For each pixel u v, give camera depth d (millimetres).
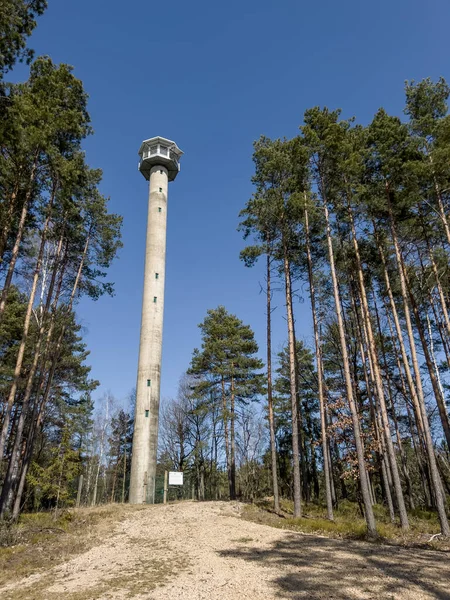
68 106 18406
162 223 36750
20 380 22094
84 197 22391
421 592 7391
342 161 17891
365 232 22000
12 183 16641
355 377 26438
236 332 33719
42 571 10406
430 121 18203
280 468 39062
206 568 9625
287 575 8781
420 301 24156
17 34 13406
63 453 18875
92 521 17953
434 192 17891
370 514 14164
